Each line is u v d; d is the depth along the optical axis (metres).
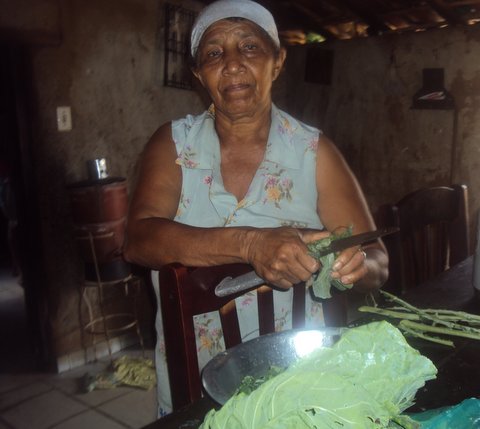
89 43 2.77
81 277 2.93
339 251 0.98
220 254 1.04
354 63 3.74
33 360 3.04
